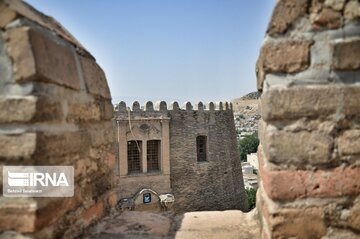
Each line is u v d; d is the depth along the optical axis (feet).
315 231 5.27
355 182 5.21
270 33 5.41
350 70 5.25
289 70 5.36
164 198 74.38
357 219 5.20
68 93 6.19
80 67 6.84
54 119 5.60
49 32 5.93
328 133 5.26
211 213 8.35
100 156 7.82
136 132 75.41
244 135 196.03
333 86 5.26
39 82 5.22
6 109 5.09
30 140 5.06
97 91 7.59
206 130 83.61
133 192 74.49
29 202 5.11
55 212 5.64
